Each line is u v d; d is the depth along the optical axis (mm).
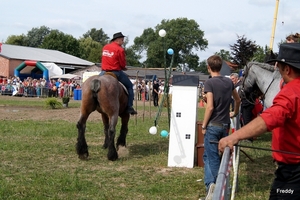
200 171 7805
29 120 16266
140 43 82562
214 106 5738
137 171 7766
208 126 5738
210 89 5699
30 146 10008
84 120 8547
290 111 2850
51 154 9172
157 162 8508
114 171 7703
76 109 23297
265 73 7488
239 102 6082
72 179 6957
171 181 7078
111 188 6605
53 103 23781
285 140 3076
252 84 7832
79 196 6141
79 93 38375
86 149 8562
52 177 7094
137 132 12961
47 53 61969
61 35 92375
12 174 7289
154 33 62844
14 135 11789
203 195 6277
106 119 9734
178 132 8125
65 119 17203
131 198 6129
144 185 6812
